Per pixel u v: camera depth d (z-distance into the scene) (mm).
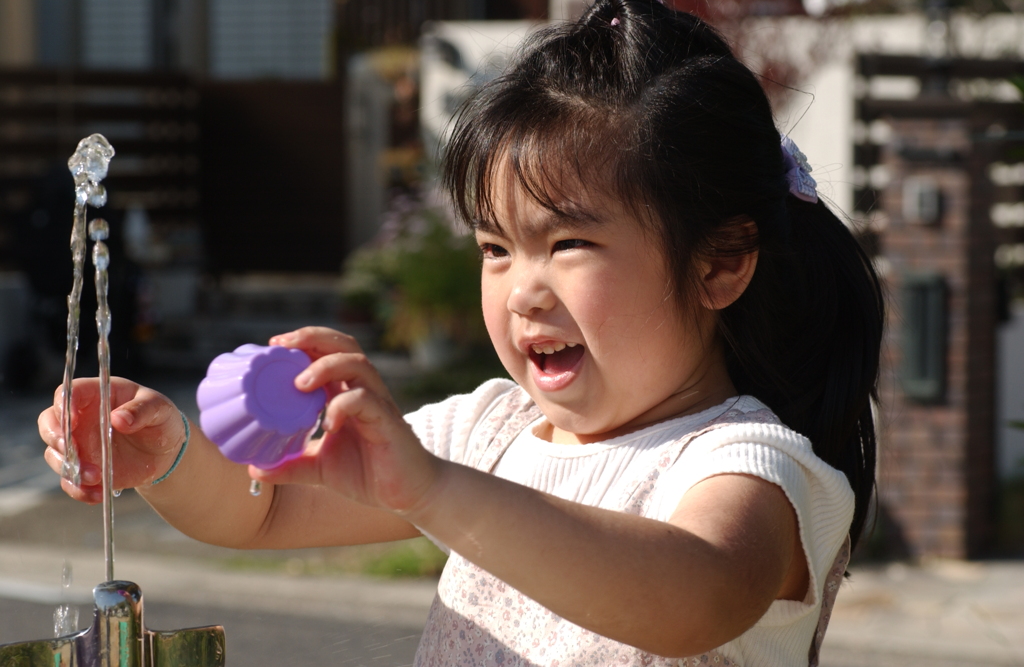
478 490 848
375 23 10633
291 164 10062
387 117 10031
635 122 1050
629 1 1181
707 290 1117
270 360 821
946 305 4309
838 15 6277
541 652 1109
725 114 1104
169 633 936
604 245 1036
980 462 4422
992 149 4387
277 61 10828
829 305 1279
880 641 3619
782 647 1110
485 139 1093
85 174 924
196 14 10625
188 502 1177
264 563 4422
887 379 4359
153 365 8227
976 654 3521
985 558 4398
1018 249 5367
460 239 7691
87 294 7219
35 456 6039
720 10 6117
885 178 4406
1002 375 5562
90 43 10227
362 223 10125
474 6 10383
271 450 809
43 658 890
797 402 1249
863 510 1358
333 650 3211
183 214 10031
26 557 4430
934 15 4668
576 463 1174
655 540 880
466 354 7914
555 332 1059
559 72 1115
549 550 847
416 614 3834
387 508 840
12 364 7422
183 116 9867
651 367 1076
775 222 1165
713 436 1064
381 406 825
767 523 965
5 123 8562
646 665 1059
